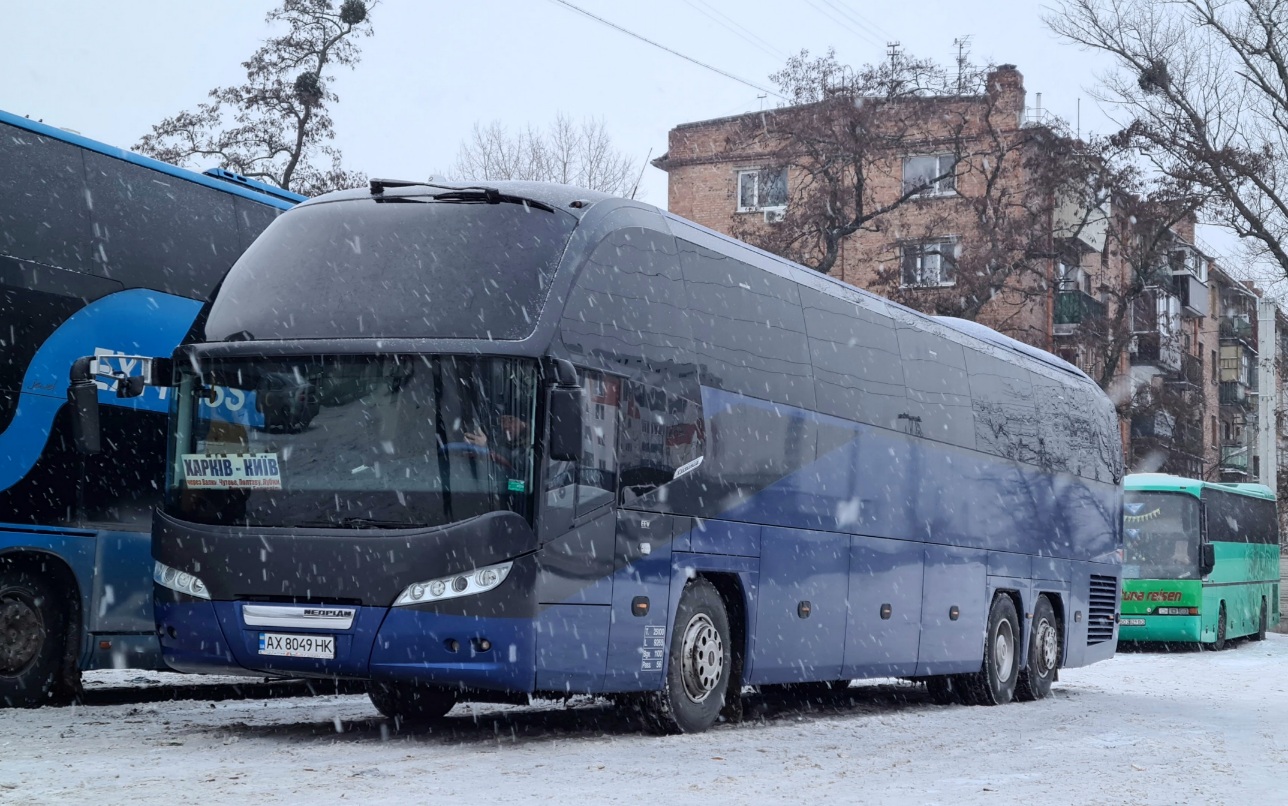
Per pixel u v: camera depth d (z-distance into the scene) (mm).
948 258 43000
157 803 7148
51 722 11391
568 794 7961
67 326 12695
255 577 10062
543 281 10516
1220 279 73875
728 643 12523
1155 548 34062
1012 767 10312
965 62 41781
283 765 8805
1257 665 28469
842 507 14484
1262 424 50500
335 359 10297
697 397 12086
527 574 9984
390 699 12219
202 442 10484
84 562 12828
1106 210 45812
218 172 14859
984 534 17953
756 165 53375
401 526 9945
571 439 9984
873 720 14586
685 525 11789
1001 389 18969
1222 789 9305
